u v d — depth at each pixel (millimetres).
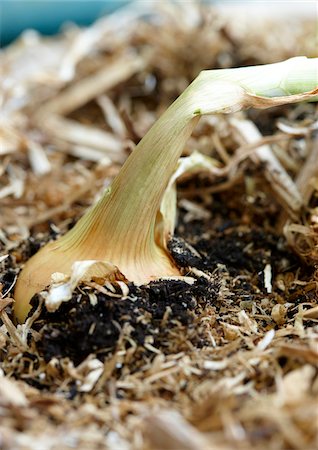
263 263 424
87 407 325
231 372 339
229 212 486
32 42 661
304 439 296
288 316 384
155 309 359
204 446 292
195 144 521
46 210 500
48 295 356
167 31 647
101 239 375
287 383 316
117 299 359
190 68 624
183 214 487
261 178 480
